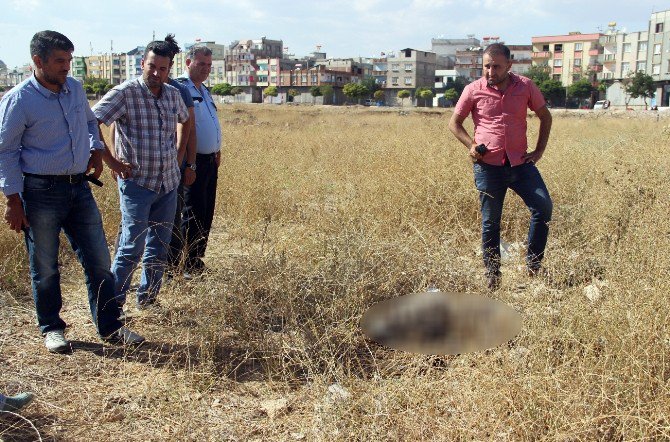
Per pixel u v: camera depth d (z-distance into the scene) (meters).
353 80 127.12
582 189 7.29
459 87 118.69
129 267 4.69
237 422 3.29
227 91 113.75
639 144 9.70
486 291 4.45
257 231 6.13
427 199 6.73
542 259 5.05
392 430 3.00
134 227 4.65
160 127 4.68
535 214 5.05
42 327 4.17
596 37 109.81
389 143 11.25
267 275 4.54
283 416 3.34
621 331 3.26
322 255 4.97
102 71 160.12
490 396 3.00
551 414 2.83
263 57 149.50
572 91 91.56
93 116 4.32
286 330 4.19
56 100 3.95
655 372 3.03
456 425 2.96
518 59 119.75
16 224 3.97
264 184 8.14
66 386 3.65
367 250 4.76
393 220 6.43
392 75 124.94
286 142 14.73
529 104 5.19
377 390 3.21
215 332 4.04
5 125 3.81
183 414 3.31
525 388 2.97
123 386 3.66
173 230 5.34
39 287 4.11
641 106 72.88
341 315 4.15
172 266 4.86
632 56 97.50
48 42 3.81
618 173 7.10
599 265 4.73
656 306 3.39
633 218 5.41
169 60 4.62
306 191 8.10
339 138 15.11
